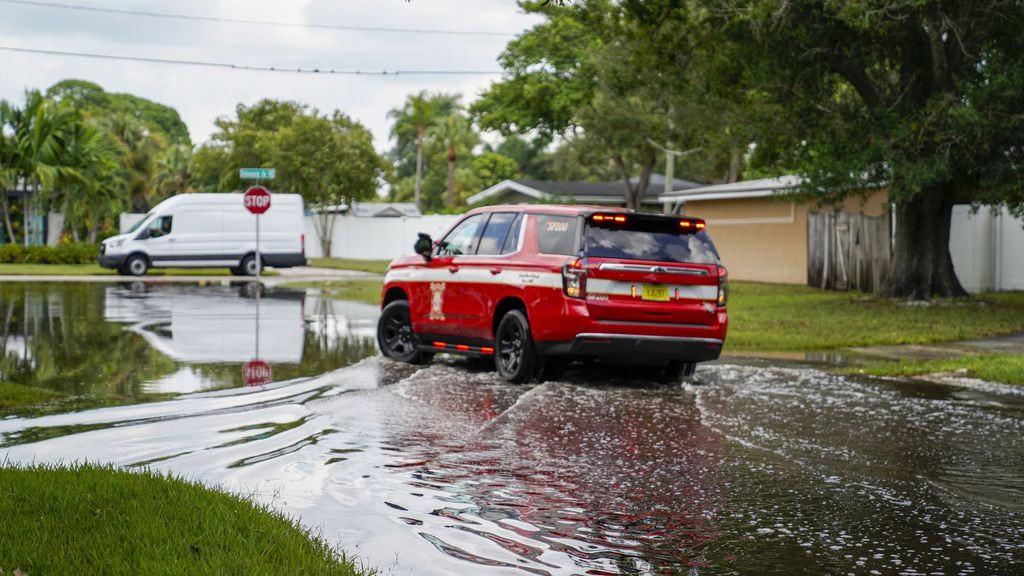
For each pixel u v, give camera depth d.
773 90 22.31
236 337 14.80
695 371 11.62
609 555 4.85
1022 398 9.78
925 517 5.58
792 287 29.62
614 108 40.09
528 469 6.67
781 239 32.56
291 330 15.98
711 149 39.28
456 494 5.98
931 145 20.22
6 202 45.25
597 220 10.38
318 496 5.86
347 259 58.22
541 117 47.09
